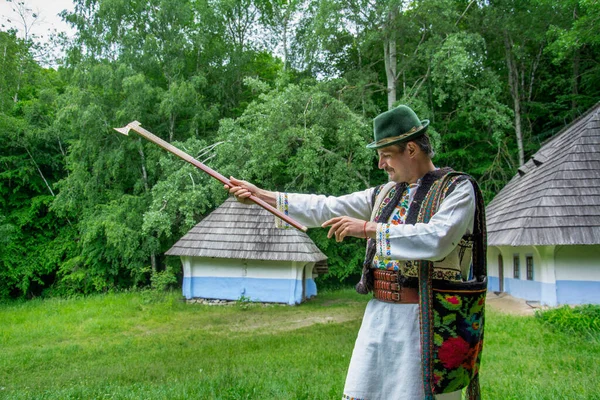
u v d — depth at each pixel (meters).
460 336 2.02
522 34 19.92
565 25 18.80
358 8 18.30
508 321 8.77
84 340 9.77
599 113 12.67
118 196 19.08
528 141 21.08
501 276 14.69
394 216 2.24
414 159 2.25
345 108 16.47
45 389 5.42
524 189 13.62
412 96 18.14
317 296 17.09
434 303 2.03
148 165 18.19
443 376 1.99
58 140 21.50
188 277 15.43
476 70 17.72
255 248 14.83
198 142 17.27
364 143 16.52
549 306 10.84
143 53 18.73
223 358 6.80
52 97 19.72
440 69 17.14
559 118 20.91
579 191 11.21
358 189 17.05
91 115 17.38
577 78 21.62
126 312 13.23
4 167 20.72
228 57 21.80
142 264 18.55
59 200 18.83
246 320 11.91
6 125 20.06
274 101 16.19
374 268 2.25
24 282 19.58
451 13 17.22
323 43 18.44
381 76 21.41
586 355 5.97
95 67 17.88
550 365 5.38
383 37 18.44
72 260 19.14
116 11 18.48
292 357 6.60
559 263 10.96
